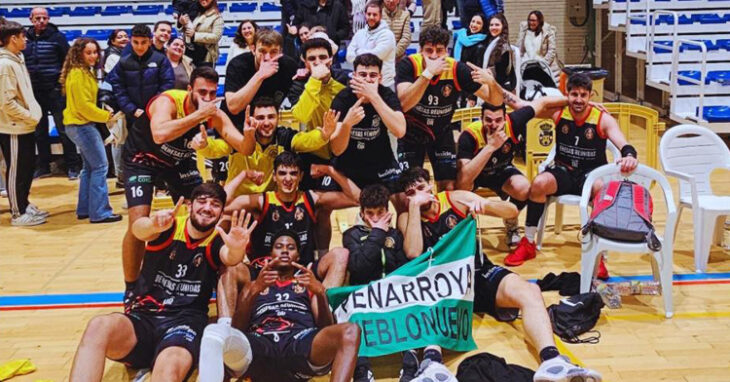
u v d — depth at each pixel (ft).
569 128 19.29
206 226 13.44
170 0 40.57
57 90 28.14
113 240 22.18
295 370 13.07
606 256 19.61
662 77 34.42
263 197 15.84
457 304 14.93
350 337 12.50
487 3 31.83
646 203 16.79
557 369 12.99
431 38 16.62
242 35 27.32
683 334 15.61
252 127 15.61
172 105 15.70
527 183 19.44
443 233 15.96
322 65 16.72
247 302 13.60
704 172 20.01
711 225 18.65
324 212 16.99
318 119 17.46
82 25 39.14
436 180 18.57
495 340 15.42
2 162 25.49
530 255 19.65
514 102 19.70
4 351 15.28
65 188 27.94
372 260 15.16
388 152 17.06
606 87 44.21
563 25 43.62
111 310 17.30
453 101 17.84
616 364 14.42
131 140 16.49
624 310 16.78
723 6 37.04
